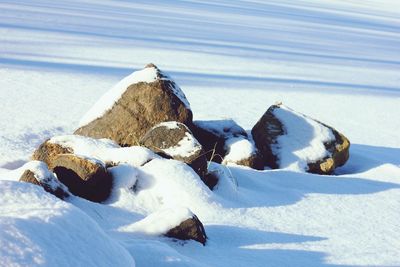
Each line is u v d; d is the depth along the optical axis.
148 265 3.44
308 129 7.00
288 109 7.16
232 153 6.52
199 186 5.07
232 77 13.89
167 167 5.16
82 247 2.70
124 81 6.62
